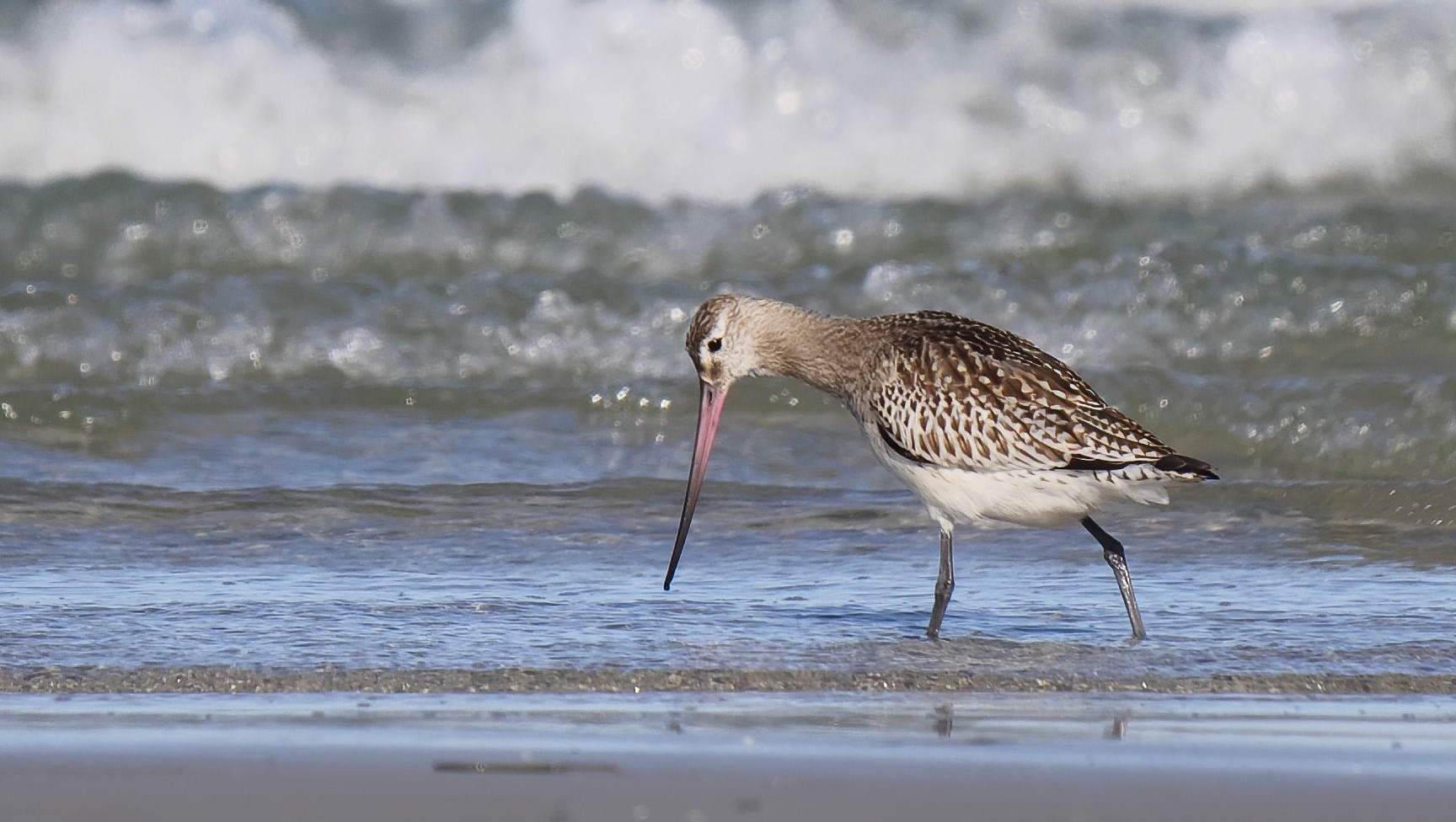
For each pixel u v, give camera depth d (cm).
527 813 726
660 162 2561
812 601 1234
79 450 1661
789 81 2581
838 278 2086
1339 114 2662
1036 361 1223
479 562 1339
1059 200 2359
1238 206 2523
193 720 888
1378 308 2036
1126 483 1169
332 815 720
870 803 745
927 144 2597
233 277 2048
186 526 1427
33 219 2277
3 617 1117
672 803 742
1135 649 1096
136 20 2503
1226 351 1997
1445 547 1407
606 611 1176
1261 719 919
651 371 1975
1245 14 2709
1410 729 899
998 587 1292
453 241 2300
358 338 1967
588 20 2555
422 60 2547
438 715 907
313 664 1016
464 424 1778
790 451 1720
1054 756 827
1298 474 1669
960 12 2623
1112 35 2653
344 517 1470
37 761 798
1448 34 2689
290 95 2508
